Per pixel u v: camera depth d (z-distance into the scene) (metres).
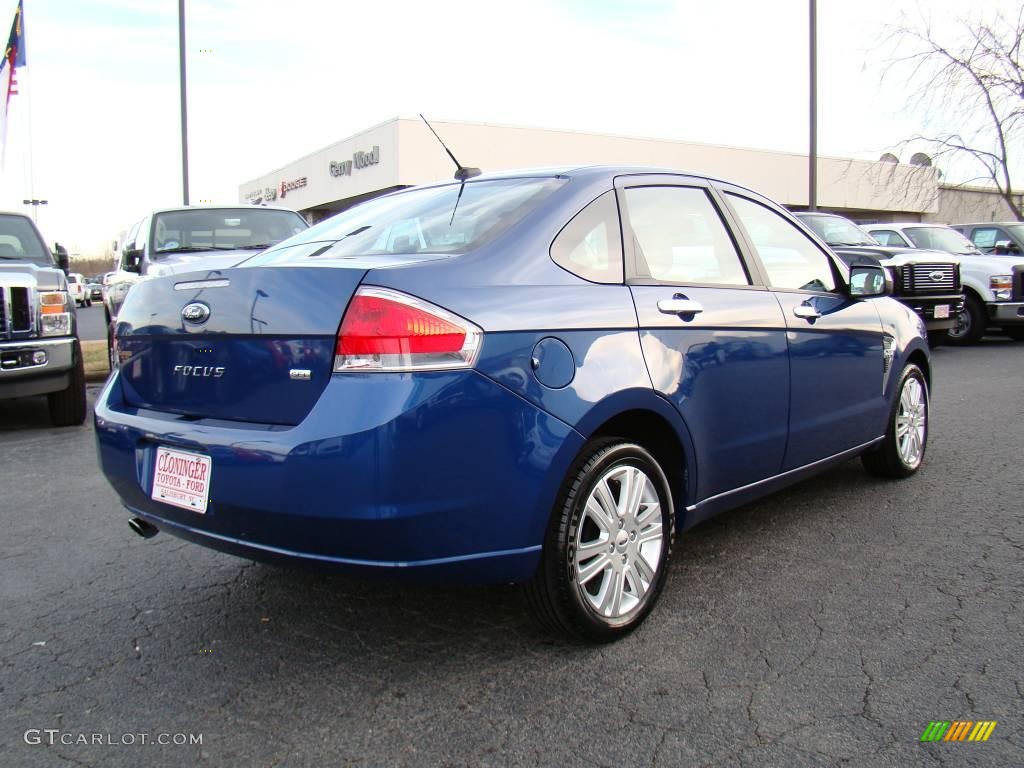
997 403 7.59
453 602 3.48
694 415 3.28
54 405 7.46
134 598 3.59
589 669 2.88
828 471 5.36
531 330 2.73
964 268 12.94
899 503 4.66
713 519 4.46
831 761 2.34
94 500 5.10
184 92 15.68
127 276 8.40
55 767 2.39
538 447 2.70
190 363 2.96
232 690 2.80
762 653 2.97
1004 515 4.41
